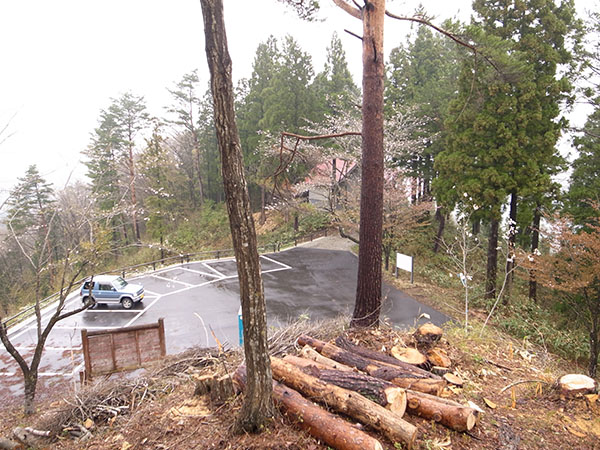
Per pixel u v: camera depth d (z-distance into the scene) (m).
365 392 3.95
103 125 29.56
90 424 4.86
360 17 7.26
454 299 15.92
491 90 13.93
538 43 13.67
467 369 5.53
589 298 9.90
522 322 12.60
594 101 14.78
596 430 4.12
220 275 20.31
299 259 23.12
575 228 13.92
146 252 29.86
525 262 10.78
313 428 3.54
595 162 14.27
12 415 7.80
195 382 4.89
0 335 7.35
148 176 25.45
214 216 36.19
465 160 15.09
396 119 19.72
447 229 26.98
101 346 8.32
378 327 6.88
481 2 14.83
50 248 10.67
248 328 3.49
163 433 4.05
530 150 14.34
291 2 6.65
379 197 7.28
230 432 3.71
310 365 4.50
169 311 14.94
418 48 25.73
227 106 3.06
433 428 3.81
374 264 7.28
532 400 4.80
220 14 2.94
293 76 27.12
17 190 8.12
